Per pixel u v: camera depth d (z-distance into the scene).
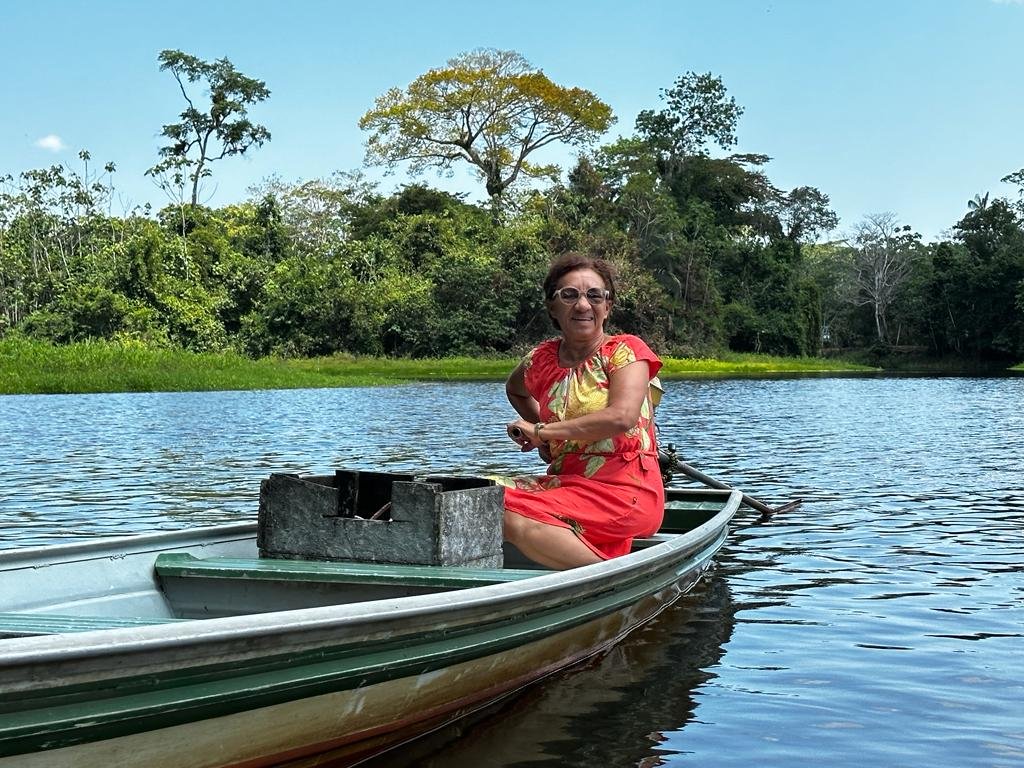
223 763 2.77
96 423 16.84
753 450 12.70
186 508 8.30
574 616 3.83
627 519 4.27
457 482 4.30
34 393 25.80
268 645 2.62
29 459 11.76
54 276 40.16
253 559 4.04
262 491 4.22
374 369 39.06
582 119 56.81
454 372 39.22
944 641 4.60
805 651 4.47
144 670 2.42
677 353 53.19
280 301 42.62
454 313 45.09
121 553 4.02
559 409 4.33
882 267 68.56
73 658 2.28
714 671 4.20
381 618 2.84
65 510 8.20
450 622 3.11
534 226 49.62
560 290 4.27
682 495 6.45
